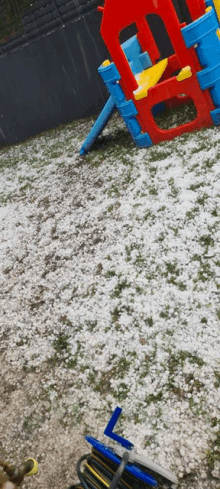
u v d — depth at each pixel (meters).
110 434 1.33
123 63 3.41
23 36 5.82
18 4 5.47
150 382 1.92
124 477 1.45
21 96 6.75
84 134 5.70
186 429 1.65
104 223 3.28
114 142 4.70
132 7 2.99
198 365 1.86
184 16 4.70
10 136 7.62
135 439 1.71
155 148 3.92
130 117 3.81
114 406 1.89
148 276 2.51
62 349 2.35
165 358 1.98
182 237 2.65
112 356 2.15
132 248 2.82
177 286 2.33
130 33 5.14
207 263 2.36
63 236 3.43
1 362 2.49
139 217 3.08
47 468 1.77
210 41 3.08
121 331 2.26
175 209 2.94
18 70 6.36
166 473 1.43
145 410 1.80
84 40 5.45
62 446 1.83
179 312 2.18
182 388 1.81
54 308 2.70
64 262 3.12
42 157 5.64
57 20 5.38
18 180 5.19
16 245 3.70
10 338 2.66
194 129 3.77
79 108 6.49
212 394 1.73
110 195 3.61
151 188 3.33
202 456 1.54
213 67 3.21
